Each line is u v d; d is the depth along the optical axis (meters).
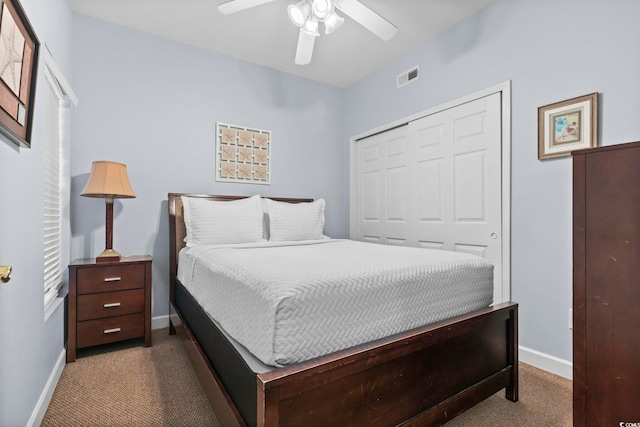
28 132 1.26
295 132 3.48
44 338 1.51
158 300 2.72
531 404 1.60
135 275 2.25
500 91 2.26
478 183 2.42
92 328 2.10
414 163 2.96
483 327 1.50
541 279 2.04
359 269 1.29
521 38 2.14
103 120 2.51
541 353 2.03
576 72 1.87
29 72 1.25
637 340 1.07
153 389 1.70
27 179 1.29
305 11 1.94
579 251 1.21
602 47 1.76
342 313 1.12
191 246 2.42
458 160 2.57
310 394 0.98
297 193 3.49
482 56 2.38
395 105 3.14
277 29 2.64
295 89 3.48
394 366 1.18
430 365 1.29
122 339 2.20
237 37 2.76
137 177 2.64
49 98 1.90
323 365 0.99
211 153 2.98
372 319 1.20
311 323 1.06
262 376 0.91
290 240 2.81
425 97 2.83
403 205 3.10
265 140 3.28
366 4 2.32
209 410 1.52
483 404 1.60
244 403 1.05
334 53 3.01
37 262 1.42
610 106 1.74
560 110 1.94
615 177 1.12
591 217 1.18
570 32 1.90
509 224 2.20
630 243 1.08
